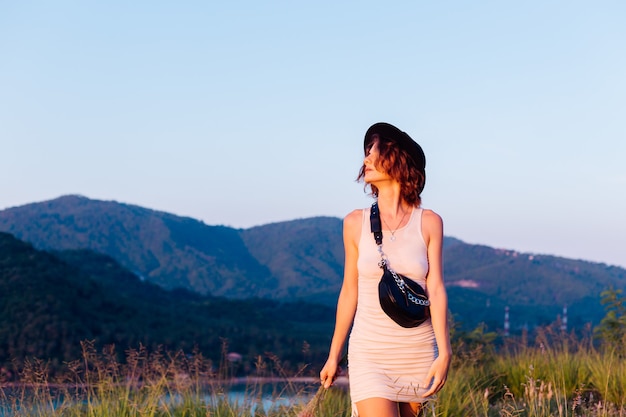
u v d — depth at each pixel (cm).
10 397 619
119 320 12312
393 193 352
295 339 12231
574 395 841
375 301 342
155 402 661
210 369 694
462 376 880
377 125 357
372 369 336
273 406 616
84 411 639
